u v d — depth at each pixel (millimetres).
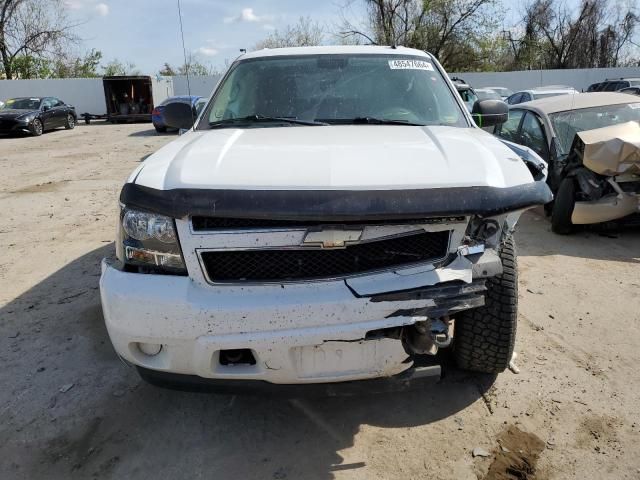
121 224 2279
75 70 44031
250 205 2018
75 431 2607
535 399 2740
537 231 5734
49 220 6734
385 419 2635
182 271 2145
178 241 2119
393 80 3480
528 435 2488
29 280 4613
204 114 3453
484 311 2531
